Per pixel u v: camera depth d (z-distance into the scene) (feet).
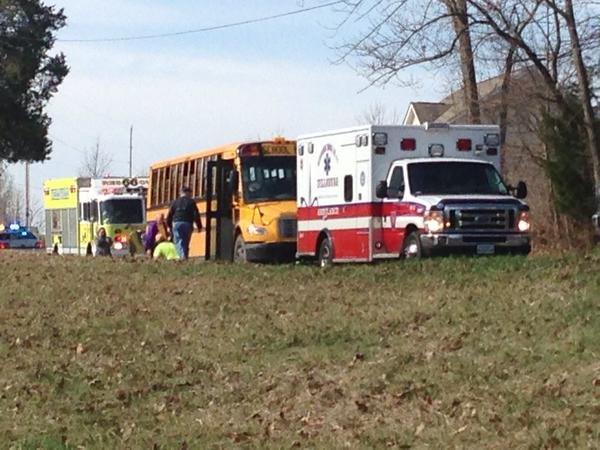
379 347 47.93
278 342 50.44
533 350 43.21
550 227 120.06
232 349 50.01
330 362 46.52
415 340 48.11
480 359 43.39
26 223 319.68
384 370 43.96
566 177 114.93
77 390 45.52
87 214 151.02
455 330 48.37
